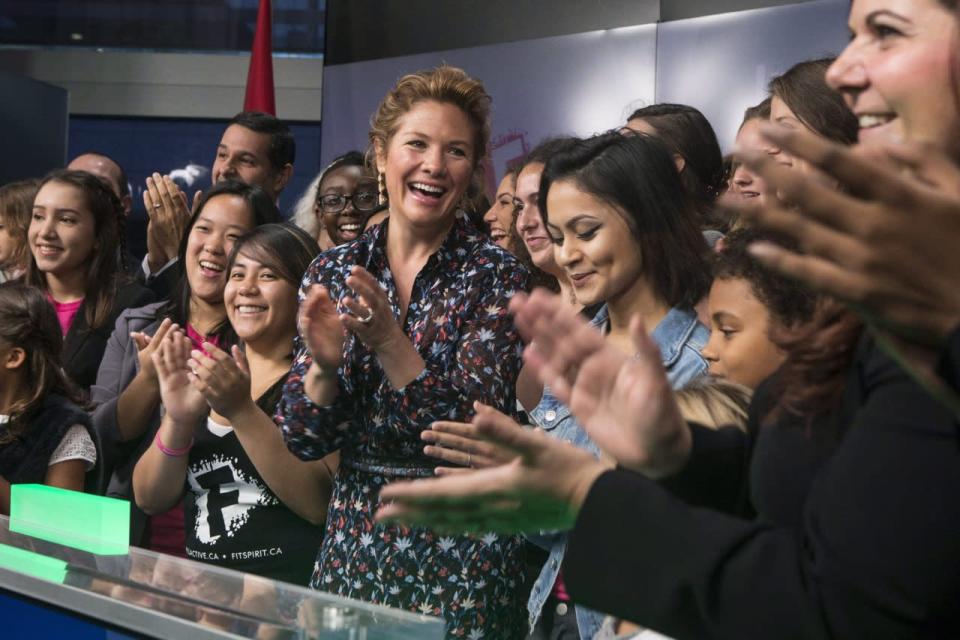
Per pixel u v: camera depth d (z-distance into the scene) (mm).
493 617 1958
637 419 837
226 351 2848
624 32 3520
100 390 3047
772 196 627
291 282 2531
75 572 1281
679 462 864
